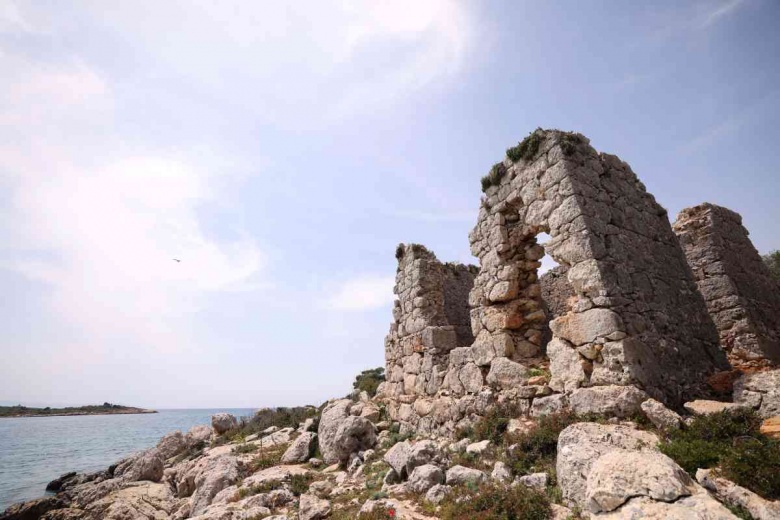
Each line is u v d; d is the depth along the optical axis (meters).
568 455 6.16
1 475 31.23
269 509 9.66
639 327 7.98
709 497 4.24
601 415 7.17
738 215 14.16
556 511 5.77
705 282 12.54
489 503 6.27
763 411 6.72
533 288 10.97
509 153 10.98
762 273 13.94
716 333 9.94
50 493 24.91
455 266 17.31
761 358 10.95
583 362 8.05
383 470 10.31
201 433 28.23
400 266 17.20
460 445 9.40
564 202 9.01
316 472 12.31
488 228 11.77
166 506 15.40
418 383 14.19
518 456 7.61
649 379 7.41
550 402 8.28
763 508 4.30
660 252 9.94
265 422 24.00
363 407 17.00
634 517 4.19
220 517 9.28
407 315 15.84
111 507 15.47
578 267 8.43
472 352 11.35
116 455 41.84
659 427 6.38
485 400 10.00
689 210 13.63
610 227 8.95
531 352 10.52
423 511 7.09
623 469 4.69
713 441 5.75
